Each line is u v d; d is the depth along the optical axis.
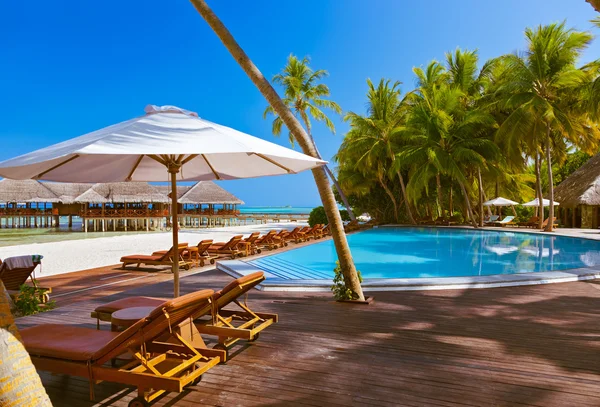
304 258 13.57
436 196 29.06
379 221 29.53
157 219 47.81
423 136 24.06
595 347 4.27
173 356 3.38
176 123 3.72
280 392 3.28
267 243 15.35
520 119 20.92
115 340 2.95
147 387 2.93
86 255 15.20
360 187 29.61
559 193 26.75
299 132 5.96
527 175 29.25
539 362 3.86
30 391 1.42
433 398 3.15
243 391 3.30
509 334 4.73
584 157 34.38
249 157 5.17
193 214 51.91
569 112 21.27
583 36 19.44
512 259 13.13
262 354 4.14
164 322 3.01
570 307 5.97
